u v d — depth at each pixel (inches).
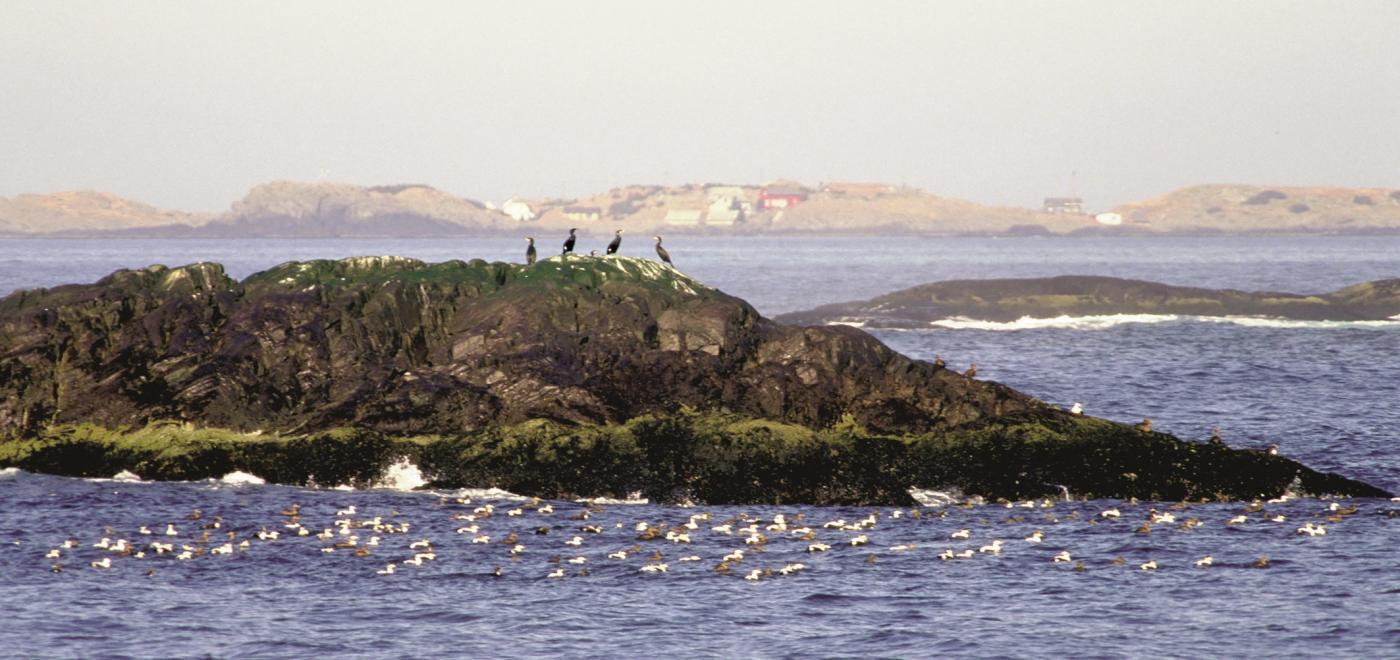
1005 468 3213.6
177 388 3415.4
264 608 2351.1
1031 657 2158.0
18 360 3430.1
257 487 3184.1
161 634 2218.3
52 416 3398.1
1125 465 3230.8
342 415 3358.8
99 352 3528.5
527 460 3189.0
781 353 3595.0
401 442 3248.0
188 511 2950.3
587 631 2258.9
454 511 2992.1
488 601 2401.6
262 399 3415.4
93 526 2824.8
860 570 2593.5
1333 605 2395.4
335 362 3555.6
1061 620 2324.1
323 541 2731.3
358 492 3159.5
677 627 2283.5
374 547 2696.9
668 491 3134.8
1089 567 2620.6
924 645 2210.9
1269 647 2201.0
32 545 2682.1
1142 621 2321.6
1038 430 3292.3
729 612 2357.3
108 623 2262.6
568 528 2866.6
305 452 3238.2
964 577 2554.1
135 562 2588.6
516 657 2148.1
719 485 3147.1
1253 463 3260.3
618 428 3272.6
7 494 3070.9
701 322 3639.3
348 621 2293.3
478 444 3223.4
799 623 2304.4
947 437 3287.4
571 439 3221.0
